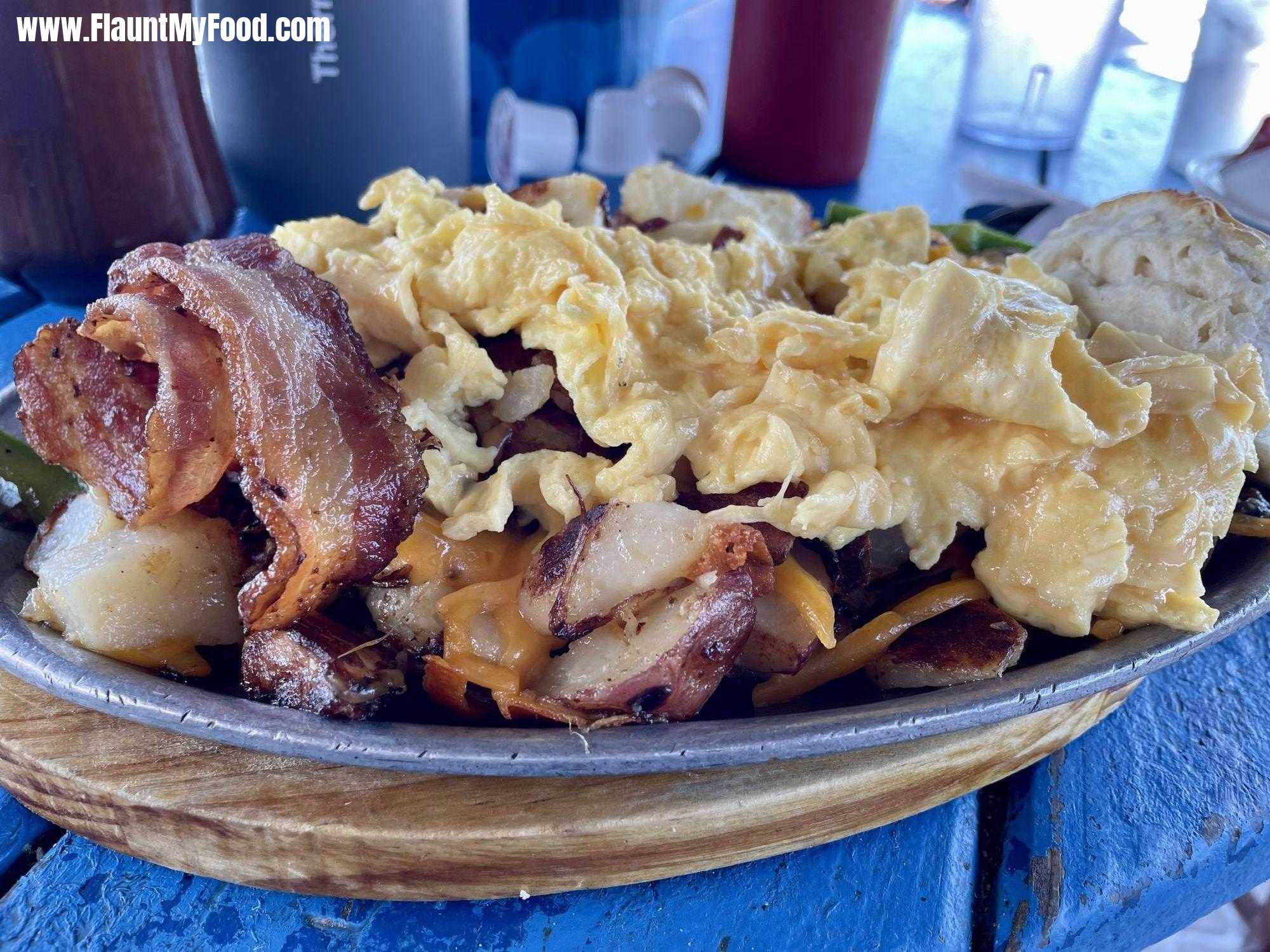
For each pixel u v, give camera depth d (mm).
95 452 176
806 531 168
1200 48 454
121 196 290
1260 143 392
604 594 162
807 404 180
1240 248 205
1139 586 174
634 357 186
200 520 175
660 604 163
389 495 161
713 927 162
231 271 166
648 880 167
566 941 160
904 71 617
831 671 174
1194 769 190
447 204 220
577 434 190
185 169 305
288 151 351
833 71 413
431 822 151
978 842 184
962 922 166
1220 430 181
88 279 306
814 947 160
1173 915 183
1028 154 501
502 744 141
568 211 249
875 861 174
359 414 163
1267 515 197
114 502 173
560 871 159
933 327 171
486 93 462
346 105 341
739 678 178
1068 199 368
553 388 191
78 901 160
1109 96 589
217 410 163
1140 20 716
